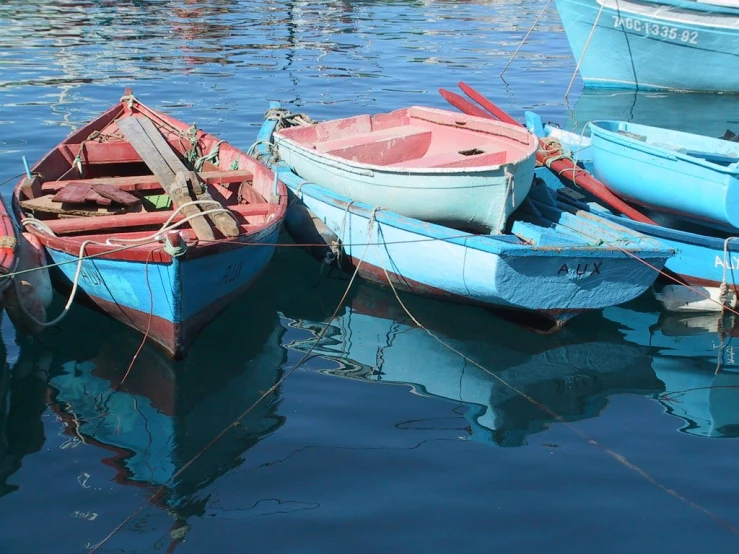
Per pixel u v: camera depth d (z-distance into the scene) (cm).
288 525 512
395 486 553
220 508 527
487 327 794
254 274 776
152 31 2258
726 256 817
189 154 966
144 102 1537
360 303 840
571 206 893
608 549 498
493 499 542
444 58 2097
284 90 1678
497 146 949
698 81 1867
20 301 685
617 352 752
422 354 740
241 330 773
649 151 848
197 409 641
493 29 2570
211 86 1684
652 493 553
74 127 1359
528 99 1734
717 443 614
